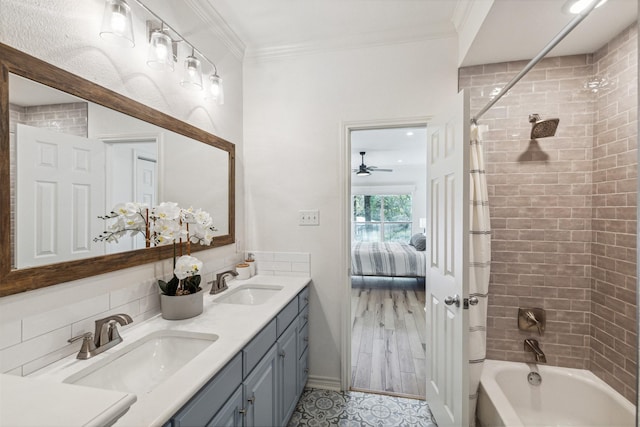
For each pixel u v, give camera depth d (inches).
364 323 135.8
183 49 63.4
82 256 40.8
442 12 72.3
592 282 71.2
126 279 48.9
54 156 37.3
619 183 63.6
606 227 67.1
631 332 60.9
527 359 75.8
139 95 51.9
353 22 76.6
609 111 66.0
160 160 56.6
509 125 74.9
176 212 54.6
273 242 89.8
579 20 43.0
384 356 105.0
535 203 74.2
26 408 20.3
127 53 49.2
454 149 59.6
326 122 86.0
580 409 68.6
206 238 59.8
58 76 37.7
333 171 85.9
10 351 32.9
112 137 46.0
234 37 81.5
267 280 83.2
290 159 88.4
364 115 83.6
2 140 31.6
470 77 77.4
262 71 89.6
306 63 87.0
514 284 75.9
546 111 72.9
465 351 54.8
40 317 36.0
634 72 59.7
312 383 87.7
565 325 73.6
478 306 65.6
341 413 74.9
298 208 88.1
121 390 40.6
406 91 81.1
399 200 296.2
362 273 206.2
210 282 72.0
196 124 68.4
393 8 70.9
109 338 42.5
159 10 56.6
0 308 32.0
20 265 33.4
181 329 49.0
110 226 45.4
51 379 34.3
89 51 42.4
